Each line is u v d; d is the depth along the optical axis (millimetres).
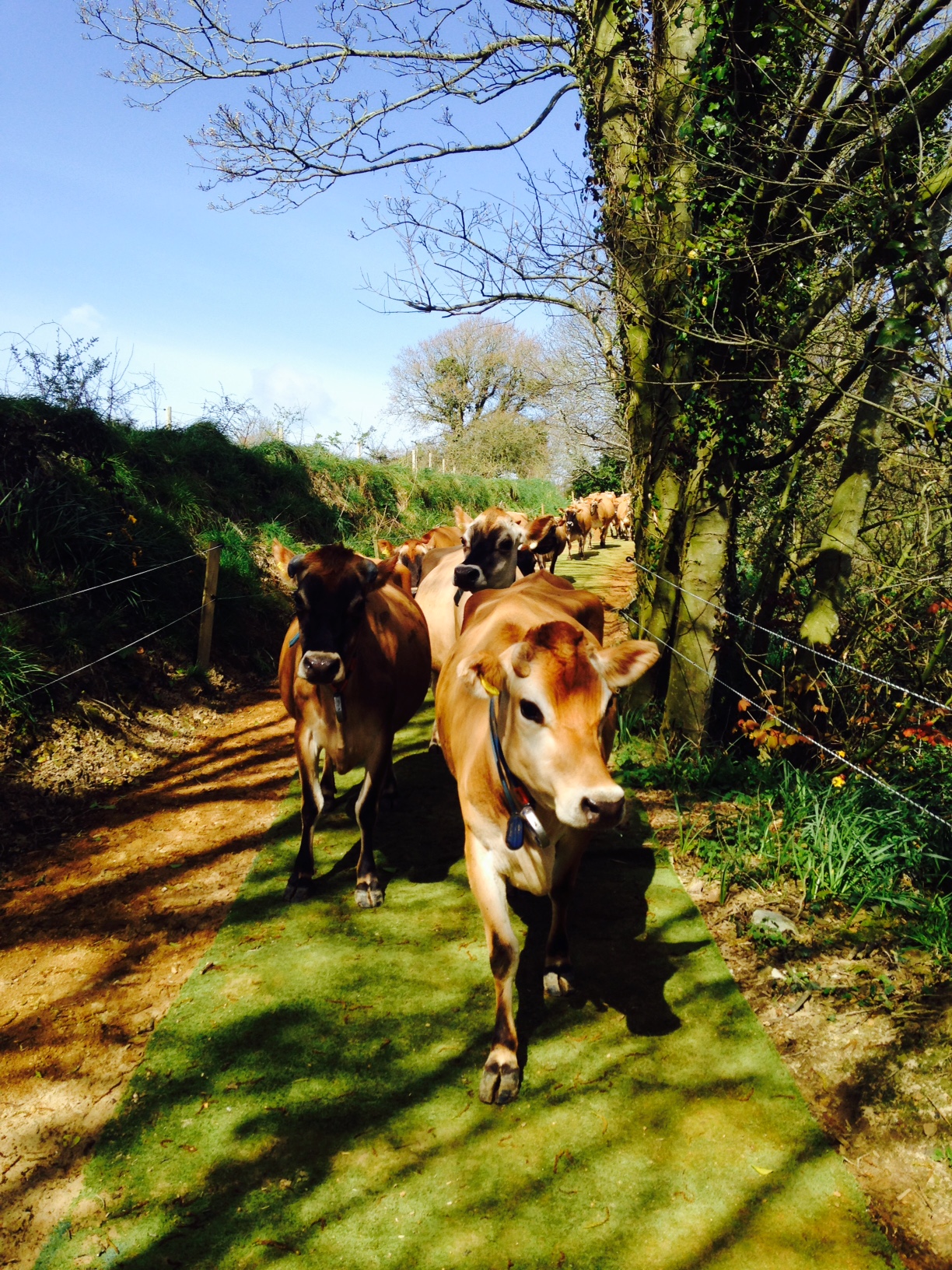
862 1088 2846
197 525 9547
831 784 4730
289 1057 3066
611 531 26344
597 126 6734
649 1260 2273
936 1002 3152
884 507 5977
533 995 3369
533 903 4066
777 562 6301
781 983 3414
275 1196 2508
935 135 4535
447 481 19844
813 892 3973
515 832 2748
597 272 6562
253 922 3957
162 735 6535
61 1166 2660
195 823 5113
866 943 3613
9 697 5633
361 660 3982
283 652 4613
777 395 5945
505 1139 2682
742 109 5207
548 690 2467
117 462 8586
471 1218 2420
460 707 3318
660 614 6449
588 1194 2480
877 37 4520
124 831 5004
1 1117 2855
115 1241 2377
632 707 6566
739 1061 2984
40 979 3600
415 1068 3000
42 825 5062
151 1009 3387
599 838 4711
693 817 4957
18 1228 2441
